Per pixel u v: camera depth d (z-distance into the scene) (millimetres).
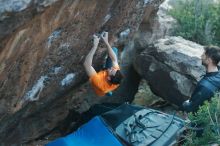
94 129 5195
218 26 8750
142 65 7246
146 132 5133
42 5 2883
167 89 7059
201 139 4637
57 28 3740
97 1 3988
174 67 6938
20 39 3230
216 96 4625
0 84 3750
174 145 5070
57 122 6504
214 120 4637
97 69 5980
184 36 8555
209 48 4816
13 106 4410
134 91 7820
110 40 5535
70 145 5020
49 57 4262
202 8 8992
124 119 5289
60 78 5125
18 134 5746
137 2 5164
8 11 2670
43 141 6352
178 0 9531
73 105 6711
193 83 6801
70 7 3531
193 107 4820
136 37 7562
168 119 5375
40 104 5453
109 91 5258
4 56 3252
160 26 7891
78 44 4590
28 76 4102
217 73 4824
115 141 5047
